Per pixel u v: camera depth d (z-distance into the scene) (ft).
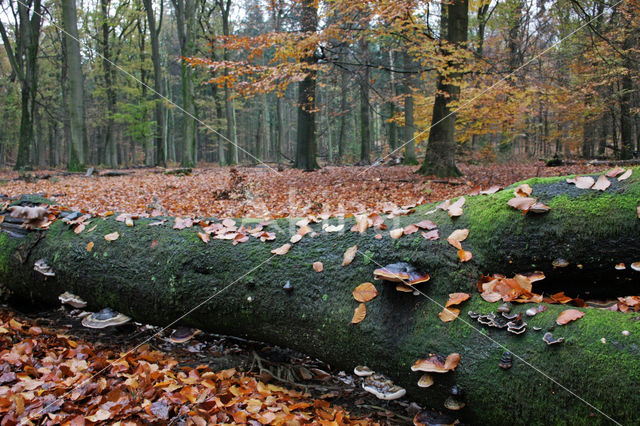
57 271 10.17
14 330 9.37
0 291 11.20
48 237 10.62
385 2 25.41
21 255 10.55
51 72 98.32
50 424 6.17
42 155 99.40
